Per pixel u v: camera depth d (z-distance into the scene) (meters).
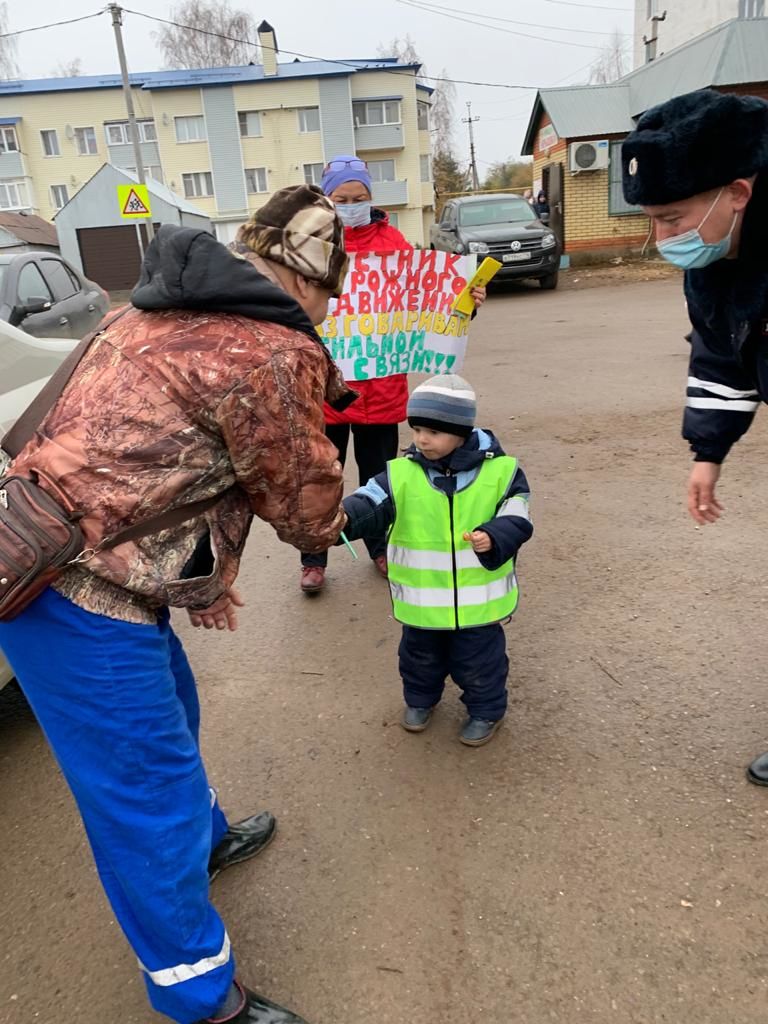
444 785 2.51
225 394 1.41
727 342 2.16
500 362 8.92
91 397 1.44
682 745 2.59
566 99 18.86
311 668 3.23
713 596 3.50
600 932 1.96
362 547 4.40
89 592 1.46
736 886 2.06
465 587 2.54
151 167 42.72
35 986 1.94
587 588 3.67
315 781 2.57
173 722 1.59
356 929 2.02
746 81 16.30
